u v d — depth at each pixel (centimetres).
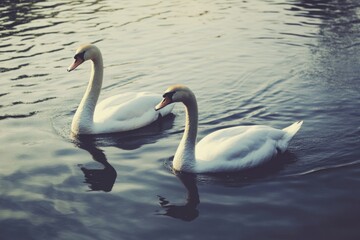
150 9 2541
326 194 899
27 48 1911
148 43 1967
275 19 2264
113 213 860
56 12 2508
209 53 1834
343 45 1862
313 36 1989
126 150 1123
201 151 1023
